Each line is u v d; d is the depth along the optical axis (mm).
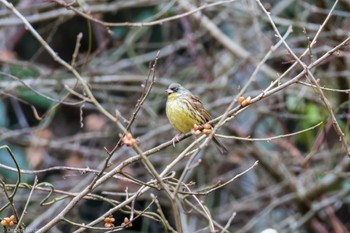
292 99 13023
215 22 15336
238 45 14375
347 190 13312
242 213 15406
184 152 6816
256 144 14328
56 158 15586
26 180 14305
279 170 13602
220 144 9641
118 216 16094
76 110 17438
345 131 10984
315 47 12953
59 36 17812
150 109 14062
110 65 15156
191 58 16266
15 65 13688
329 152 12938
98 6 14039
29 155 14188
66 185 14156
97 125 14508
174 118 9703
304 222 13180
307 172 13188
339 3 12453
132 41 15367
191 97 9680
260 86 14727
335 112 11453
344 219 17031
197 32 14008
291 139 13539
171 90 9789
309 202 13305
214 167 14578
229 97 13203
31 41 17625
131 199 7051
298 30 14164
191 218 12875
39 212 13625
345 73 11977
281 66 13531
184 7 12906
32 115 17219
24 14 15508
